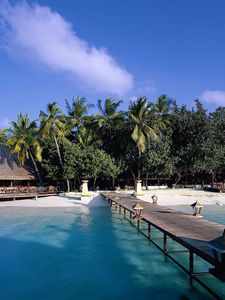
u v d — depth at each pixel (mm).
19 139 40719
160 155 40781
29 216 24484
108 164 39344
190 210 27031
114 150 44031
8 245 15438
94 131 44375
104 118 44688
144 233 17562
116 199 25578
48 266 12219
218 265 7082
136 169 43844
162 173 41656
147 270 11383
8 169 42625
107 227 19500
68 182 40969
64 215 24828
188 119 43219
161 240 15711
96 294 9508
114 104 44562
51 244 15539
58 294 9609
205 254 7879
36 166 44062
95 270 11617
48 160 42438
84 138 43719
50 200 34281
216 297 8812
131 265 12016
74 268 11906
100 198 33500
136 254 13430
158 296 9141
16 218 23547
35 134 42344
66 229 19109
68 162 39031
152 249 14117
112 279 10656
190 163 42719
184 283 10039
